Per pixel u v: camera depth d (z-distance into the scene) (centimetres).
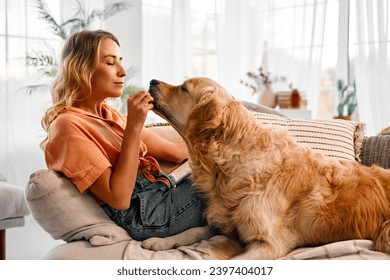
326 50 516
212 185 183
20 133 448
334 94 520
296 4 529
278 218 174
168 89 195
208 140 180
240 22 568
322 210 174
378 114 482
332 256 162
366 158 251
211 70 594
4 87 436
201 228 183
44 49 455
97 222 167
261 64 568
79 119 174
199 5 588
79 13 484
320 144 236
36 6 447
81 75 179
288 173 177
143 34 542
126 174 165
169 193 185
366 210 176
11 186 304
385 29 475
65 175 166
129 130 168
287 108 495
